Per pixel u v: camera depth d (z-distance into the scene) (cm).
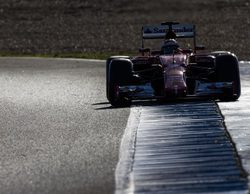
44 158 3397
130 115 4506
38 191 2820
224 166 2978
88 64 9269
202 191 2652
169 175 2903
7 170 3209
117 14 18450
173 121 4125
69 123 4375
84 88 6462
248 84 6009
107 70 5081
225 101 4838
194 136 3619
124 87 4878
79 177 2981
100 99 5572
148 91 4859
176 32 5391
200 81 4872
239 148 3259
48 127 4281
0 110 5222
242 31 13475
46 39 14738
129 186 2778
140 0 19575
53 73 8175
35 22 17825
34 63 9931
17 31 16462
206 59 5012
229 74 4841
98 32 15250
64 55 11519
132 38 13712
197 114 4312
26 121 4588
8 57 11669
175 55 5078
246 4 18525
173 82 4669
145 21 16900
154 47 11900
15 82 7394
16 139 3947
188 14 17512
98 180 2905
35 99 5819
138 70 5300
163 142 3531
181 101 4969
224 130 3716
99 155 3362
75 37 14675
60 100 5644
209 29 14225
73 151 3503
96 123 4294
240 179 2772
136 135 3775
